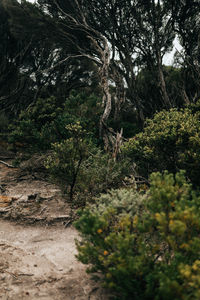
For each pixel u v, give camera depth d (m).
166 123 5.18
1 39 13.96
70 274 3.35
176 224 2.23
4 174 8.41
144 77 12.62
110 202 3.68
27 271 3.35
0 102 15.63
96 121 10.62
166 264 2.44
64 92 15.91
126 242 2.36
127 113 13.89
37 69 15.61
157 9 11.00
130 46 12.15
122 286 2.45
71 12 12.06
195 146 4.55
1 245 4.00
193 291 2.02
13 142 10.02
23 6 11.43
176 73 12.56
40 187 7.18
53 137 9.33
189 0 10.63
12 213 5.20
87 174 5.95
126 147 5.82
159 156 5.28
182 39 11.59
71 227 4.86
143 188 5.84
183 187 2.81
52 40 12.44
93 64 15.95
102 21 11.74
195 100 10.79
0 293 2.86
